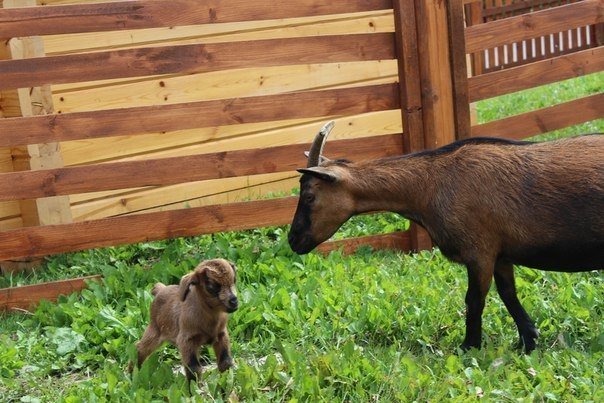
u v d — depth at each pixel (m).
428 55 9.13
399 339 7.11
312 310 7.48
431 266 8.55
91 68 8.38
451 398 5.85
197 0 8.57
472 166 6.82
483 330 7.24
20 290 8.29
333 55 8.95
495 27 9.60
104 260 9.11
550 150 6.75
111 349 7.11
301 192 7.14
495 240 6.78
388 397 5.92
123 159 10.01
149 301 7.61
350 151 9.10
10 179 8.30
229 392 6.07
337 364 6.18
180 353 6.18
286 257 8.66
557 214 6.59
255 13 8.73
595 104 10.08
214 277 5.94
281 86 10.77
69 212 9.48
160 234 8.71
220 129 10.48
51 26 8.27
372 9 9.03
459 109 9.30
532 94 16.12
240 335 7.24
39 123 8.31
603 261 6.71
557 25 9.90
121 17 8.42
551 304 7.48
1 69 8.18
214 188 10.47
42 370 6.92
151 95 10.12
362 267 8.46
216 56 8.63
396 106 9.22
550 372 6.14
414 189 6.96
